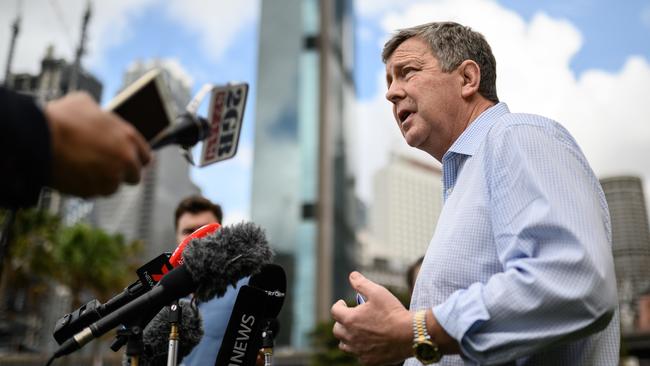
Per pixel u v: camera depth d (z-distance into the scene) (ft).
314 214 252.21
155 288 4.27
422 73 5.53
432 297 4.55
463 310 3.96
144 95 3.14
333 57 284.82
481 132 5.14
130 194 269.23
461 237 4.61
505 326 3.86
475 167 4.88
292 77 277.23
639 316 214.28
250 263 4.33
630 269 303.27
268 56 284.20
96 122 2.95
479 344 3.89
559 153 4.36
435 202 484.74
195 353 6.75
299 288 240.94
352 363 63.57
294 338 233.14
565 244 3.93
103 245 77.82
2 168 2.75
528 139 4.46
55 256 74.33
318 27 281.74
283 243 250.57
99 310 4.66
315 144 263.90
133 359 4.20
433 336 4.01
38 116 2.85
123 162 3.01
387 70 5.90
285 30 285.84
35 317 92.12
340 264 259.80
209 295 4.34
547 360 4.36
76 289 76.95
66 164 2.93
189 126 3.50
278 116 273.13
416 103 5.49
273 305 4.86
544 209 4.08
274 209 257.75
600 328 3.87
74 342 4.15
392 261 437.58
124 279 80.64
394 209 460.96
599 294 3.77
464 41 5.56
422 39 5.68
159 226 262.67
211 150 4.61
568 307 3.75
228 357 4.75
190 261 4.24
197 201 11.32
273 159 266.57
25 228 67.31
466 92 5.42
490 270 4.45
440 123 5.41
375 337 4.15
